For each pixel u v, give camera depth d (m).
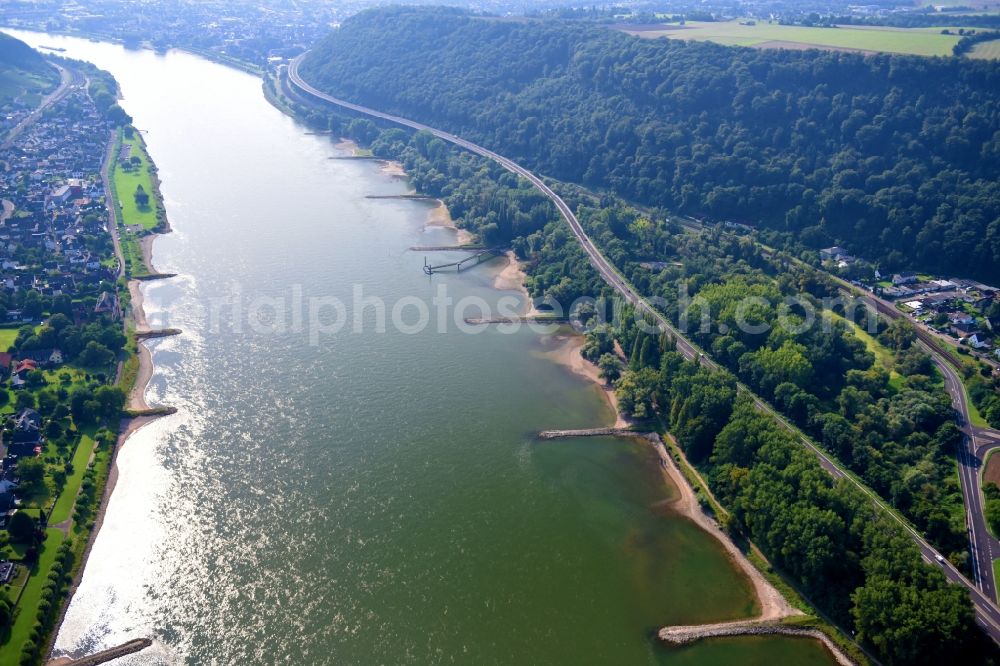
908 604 183.00
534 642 194.50
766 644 196.50
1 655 180.50
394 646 191.38
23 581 198.88
